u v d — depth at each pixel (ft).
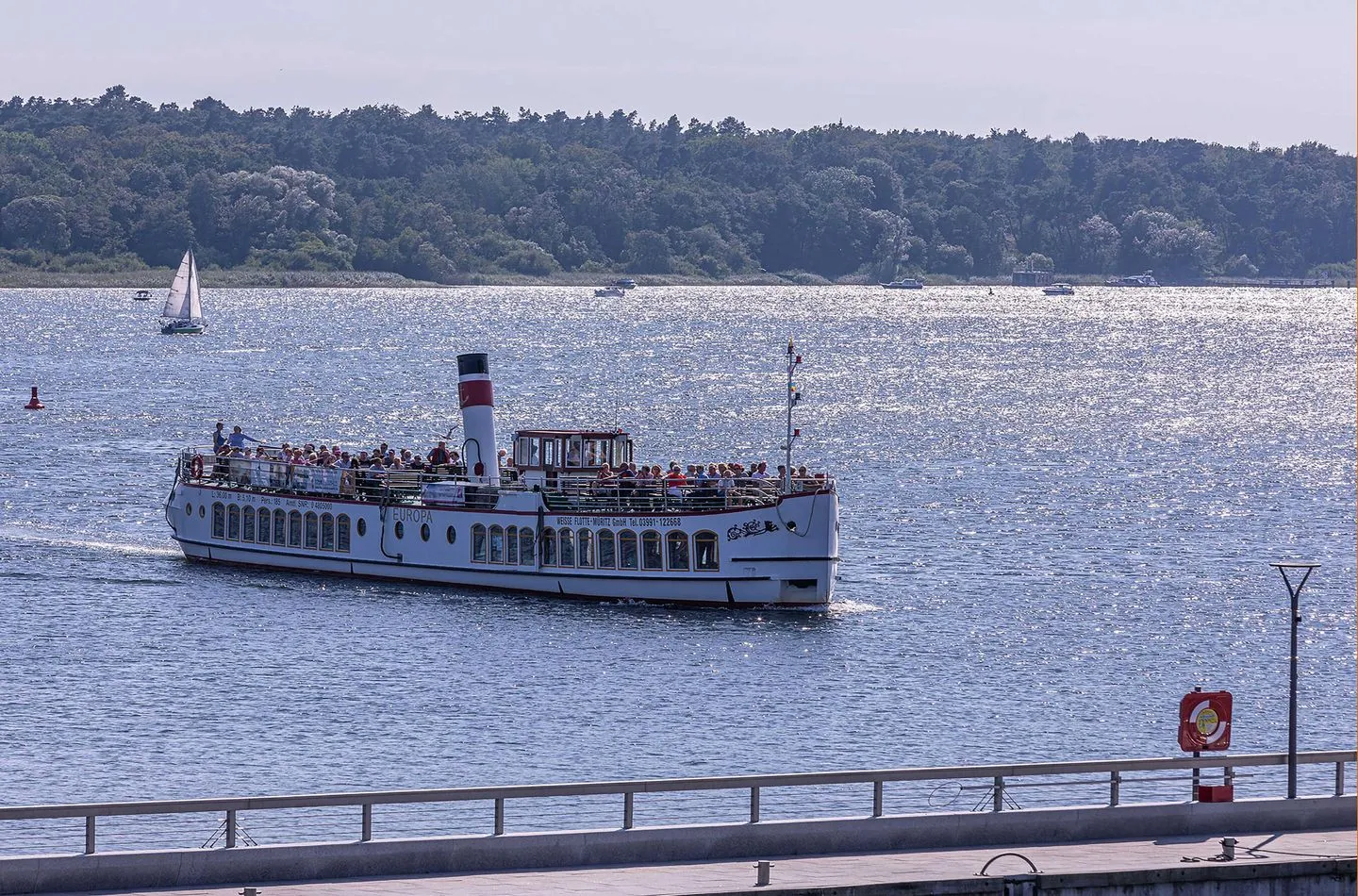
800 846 397.19
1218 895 377.09
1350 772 578.66
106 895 361.51
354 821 523.29
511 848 383.45
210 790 543.39
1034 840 408.05
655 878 374.43
